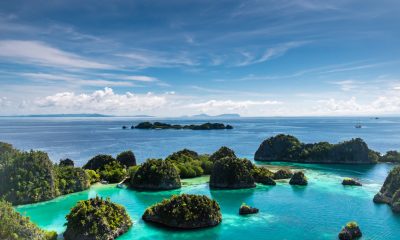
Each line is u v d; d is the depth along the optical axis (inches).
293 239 2657.5
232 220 3073.3
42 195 3602.4
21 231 2304.4
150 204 3558.1
